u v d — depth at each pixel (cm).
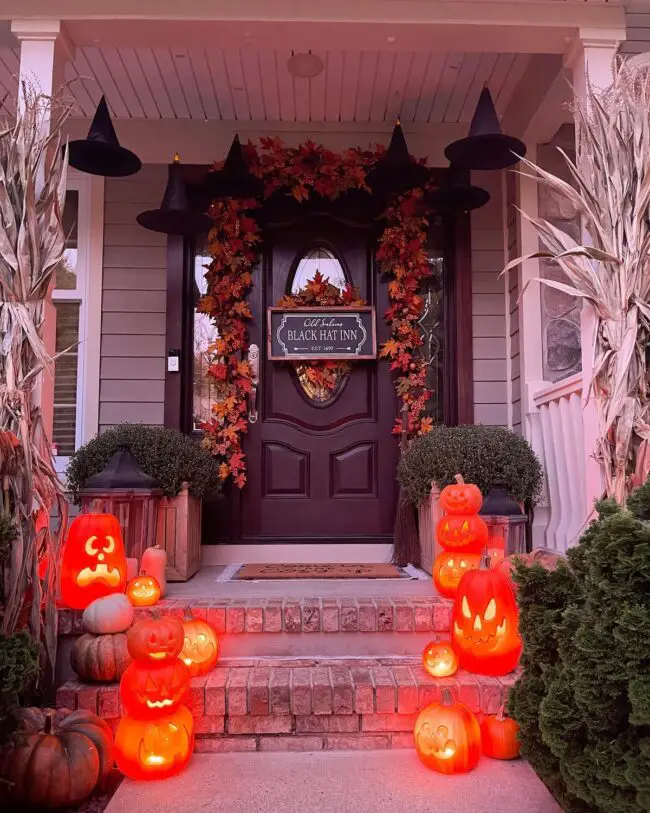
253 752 240
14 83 384
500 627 253
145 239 425
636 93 275
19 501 251
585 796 173
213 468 368
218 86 396
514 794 209
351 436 429
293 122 435
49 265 271
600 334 274
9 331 264
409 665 268
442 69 381
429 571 355
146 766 216
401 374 429
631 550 169
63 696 245
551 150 402
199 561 376
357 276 437
